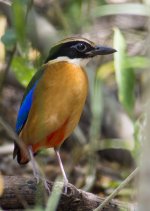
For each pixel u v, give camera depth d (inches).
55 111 380.8
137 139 418.0
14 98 609.3
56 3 582.6
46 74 385.7
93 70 561.6
